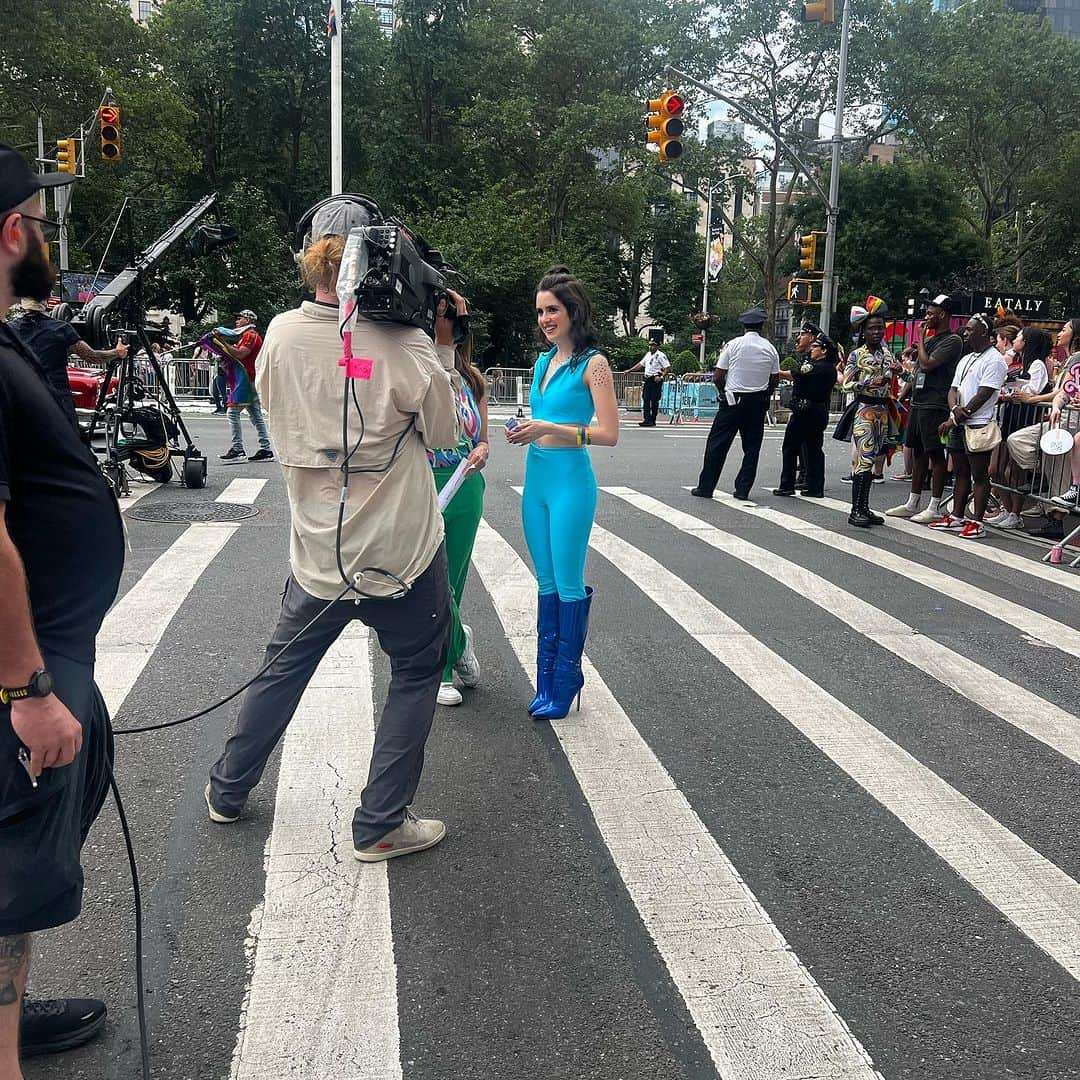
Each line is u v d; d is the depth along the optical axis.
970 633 5.97
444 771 3.90
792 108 38.69
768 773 3.97
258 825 3.40
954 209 41.78
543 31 38.84
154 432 10.02
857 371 9.27
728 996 2.59
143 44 33.78
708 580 7.07
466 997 2.56
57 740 1.85
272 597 6.20
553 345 4.45
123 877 3.07
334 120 22.05
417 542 2.97
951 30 39.00
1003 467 9.72
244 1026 2.43
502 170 39.41
